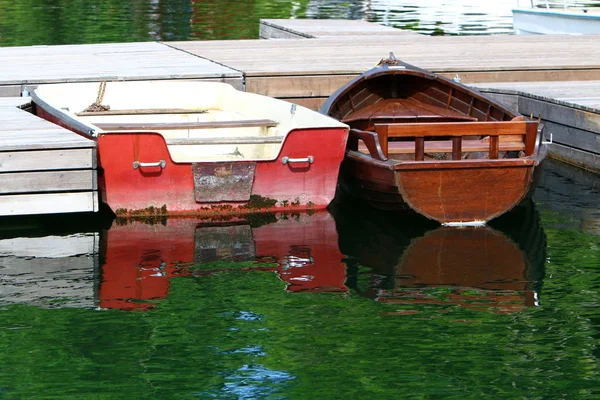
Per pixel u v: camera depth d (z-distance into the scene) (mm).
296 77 12969
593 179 11461
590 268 8117
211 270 8055
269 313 7086
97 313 7086
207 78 12664
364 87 11703
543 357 6340
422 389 5902
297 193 9781
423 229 9281
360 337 6641
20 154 8992
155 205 9547
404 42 16703
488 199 9289
